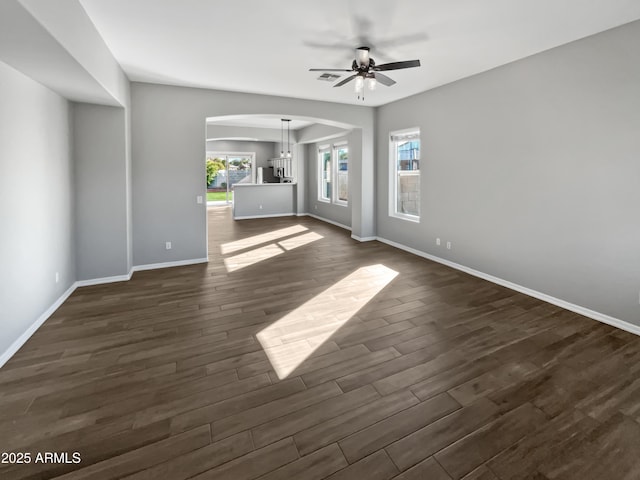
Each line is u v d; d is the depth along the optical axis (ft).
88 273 14.07
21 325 9.20
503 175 13.62
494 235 14.25
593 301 10.89
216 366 8.21
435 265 16.94
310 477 5.18
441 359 8.50
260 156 43.16
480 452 5.67
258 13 9.11
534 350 8.92
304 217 33.94
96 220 13.99
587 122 10.68
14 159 8.93
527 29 10.04
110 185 14.10
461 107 15.31
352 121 20.67
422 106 17.57
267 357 8.62
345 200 28.99
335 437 5.99
